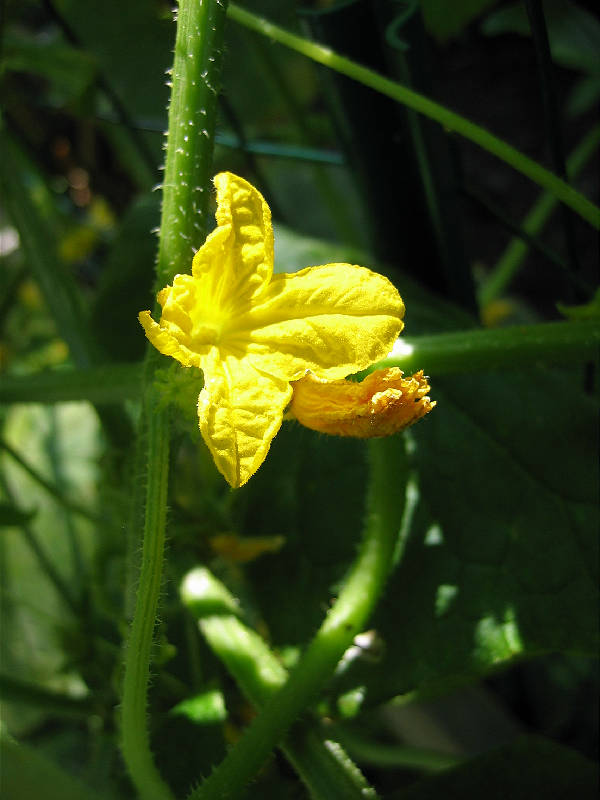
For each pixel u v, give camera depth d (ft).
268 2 0.74
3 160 0.62
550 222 1.06
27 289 0.93
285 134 0.88
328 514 0.55
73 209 1.11
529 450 0.52
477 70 1.16
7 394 0.56
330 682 0.49
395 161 0.57
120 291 0.66
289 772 0.52
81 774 0.74
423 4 0.80
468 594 0.49
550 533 0.50
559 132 0.50
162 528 0.37
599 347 0.45
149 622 0.37
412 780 0.79
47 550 0.85
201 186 0.38
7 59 0.74
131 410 0.64
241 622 0.48
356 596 0.45
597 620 0.47
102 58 0.81
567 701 0.78
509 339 0.45
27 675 0.82
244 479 0.29
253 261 0.32
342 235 0.90
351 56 0.54
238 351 0.32
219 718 0.50
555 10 0.83
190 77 0.38
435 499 0.52
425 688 0.50
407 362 0.45
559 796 0.47
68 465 0.87
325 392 0.34
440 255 0.62
